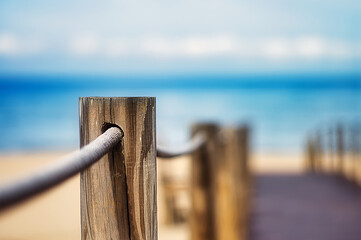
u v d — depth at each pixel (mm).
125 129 1269
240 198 4895
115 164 1270
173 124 34406
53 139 29516
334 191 8250
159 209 6906
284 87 81938
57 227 6625
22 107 44250
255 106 48969
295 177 10406
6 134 30812
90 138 1271
